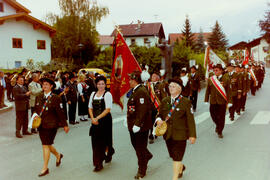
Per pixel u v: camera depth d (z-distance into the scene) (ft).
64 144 23.38
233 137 24.31
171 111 13.85
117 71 21.49
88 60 113.39
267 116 33.01
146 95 15.60
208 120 32.12
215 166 17.43
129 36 195.00
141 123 15.33
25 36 101.71
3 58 96.58
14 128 30.19
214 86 24.43
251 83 53.62
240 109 37.19
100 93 17.21
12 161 19.35
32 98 27.68
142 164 15.84
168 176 16.01
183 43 79.05
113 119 34.37
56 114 16.90
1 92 41.50
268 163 17.61
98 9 114.73
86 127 30.04
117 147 22.24
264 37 165.07
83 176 16.31
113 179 15.79
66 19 113.29
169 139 14.01
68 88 30.53
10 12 112.68
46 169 16.70
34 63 103.81
